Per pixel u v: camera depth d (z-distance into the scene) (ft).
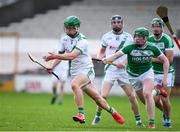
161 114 152.05
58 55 104.01
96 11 312.09
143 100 114.93
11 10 314.96
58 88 273.95
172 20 296.71
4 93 265.54
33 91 281.95
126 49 108.78
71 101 214.07
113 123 121.29
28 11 315.78
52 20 312.71
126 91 119.34
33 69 290.76
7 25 314.35
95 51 282.15
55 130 99.71
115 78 120.16
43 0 315.17
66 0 319.27
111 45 123.24
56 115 144.46
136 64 109.70
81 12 312.71
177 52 266.57
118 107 183.83
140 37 106.83
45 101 210.38
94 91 108.17
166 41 117.70
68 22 106.52
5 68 296.51
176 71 268.41
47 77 280.72
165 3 308.60
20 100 213.87
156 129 104.73
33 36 309.01
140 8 309.22
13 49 297.94
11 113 149.07
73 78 108.78
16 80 285.84
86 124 117.80
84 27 305.32
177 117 143.02
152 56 109.09
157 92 112.27
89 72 107.96
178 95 269.64
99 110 119.34
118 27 122.31
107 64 119.14
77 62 107.65
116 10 310.45
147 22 302.25
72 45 107.96
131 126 113.50
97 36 301.84
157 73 118.21
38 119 130.31
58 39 291.79
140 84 112.27
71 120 128.47
